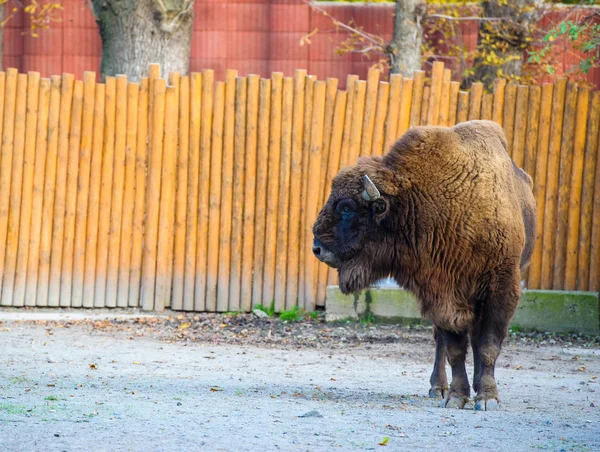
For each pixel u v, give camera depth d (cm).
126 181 4631
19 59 6581
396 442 2027
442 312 2612
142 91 4628
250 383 2941
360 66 6444
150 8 5300
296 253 4581
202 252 4622
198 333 4116
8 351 3441
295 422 2234
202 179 4619
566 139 4472
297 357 3588
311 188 4569
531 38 5762
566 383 3144
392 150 2691
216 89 4616
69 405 2370
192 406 2417
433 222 2598
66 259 4628
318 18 6456
